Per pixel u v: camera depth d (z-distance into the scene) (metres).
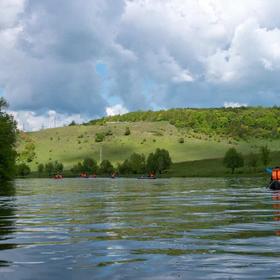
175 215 22.89
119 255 12.35
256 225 18.23
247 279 9.72
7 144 100.62
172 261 11.50
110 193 49.78
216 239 14.75
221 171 164.25
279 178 55.47
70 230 17.59
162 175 169.38
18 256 12.35
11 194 50.59
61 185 86.56
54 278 9.97
